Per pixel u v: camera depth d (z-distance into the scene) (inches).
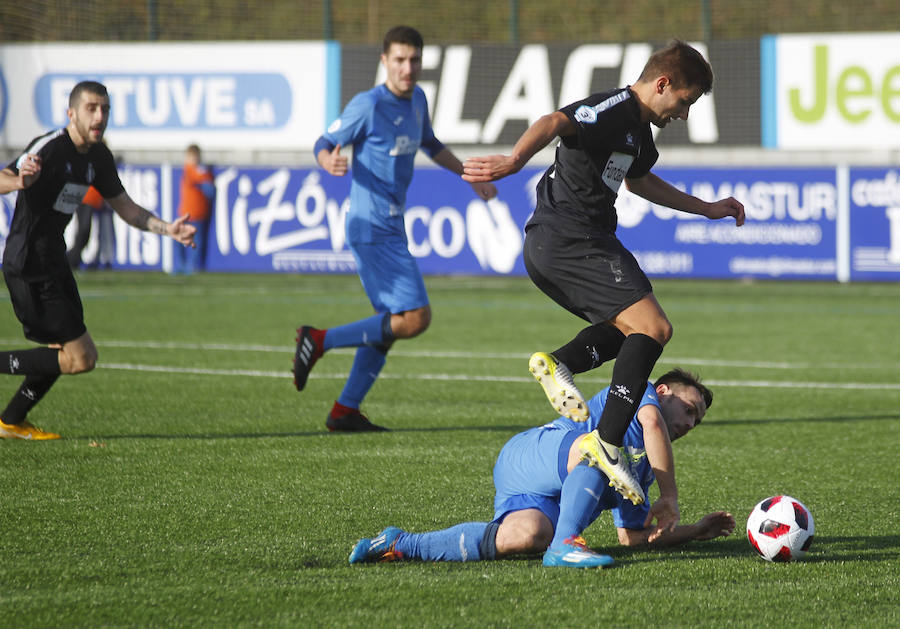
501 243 2615.7
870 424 1035.9
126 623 466.9
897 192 2420.0
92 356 884.0
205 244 2701.8
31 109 3031.5
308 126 2955.2
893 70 2677.2
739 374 1360.7
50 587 516.1
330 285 2513.5
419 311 964.6
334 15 3508.9
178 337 1641.2
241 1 3518.7
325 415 1055.6
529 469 582.2
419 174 2655.0
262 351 1505.9
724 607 494.3
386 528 586.6
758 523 577.3
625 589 519.8
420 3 3528.5
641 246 2559.1
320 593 507.8
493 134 2854.3
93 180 869.8
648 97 630.5
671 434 636.1
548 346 1600.6
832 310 2113.7
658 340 599.2
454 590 513.3
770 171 2488.9
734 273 2517.2
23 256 851.4
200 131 2987.2
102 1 3474.4
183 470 798.5
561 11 3523.6
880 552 598.5
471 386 1249.4
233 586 518.9
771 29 3361.2
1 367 880.9
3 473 776.3
